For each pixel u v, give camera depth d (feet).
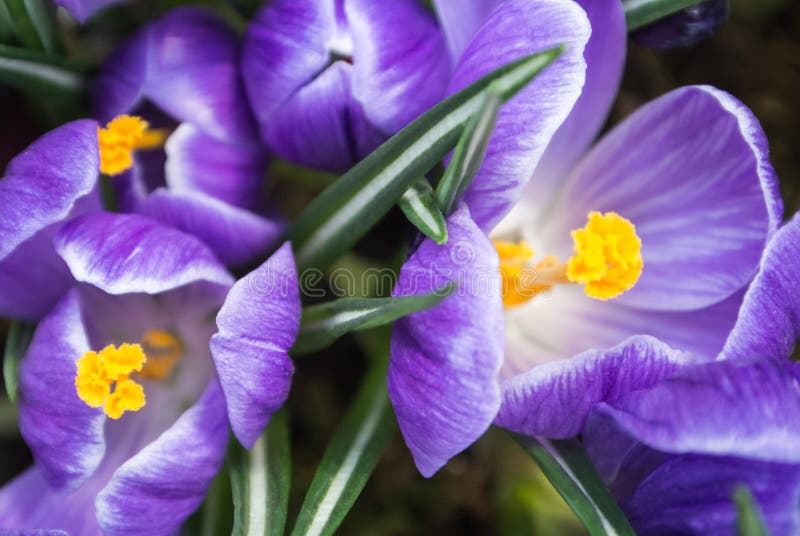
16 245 0.73
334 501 0.74
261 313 0.71
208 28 0.79
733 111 0.74
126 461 0.74
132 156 0.78
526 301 0.80
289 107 0.77
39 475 0.79
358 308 0.72
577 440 0.75
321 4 0.75
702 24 0.82
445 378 0.70
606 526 0.72
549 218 0.82
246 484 0.74
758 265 0.74
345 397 0.90
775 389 0.71
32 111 0.87
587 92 0.79
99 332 0.78
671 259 0.78
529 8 0.73
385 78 0.75
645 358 0.73
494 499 0.89
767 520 0.71
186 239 0.74
